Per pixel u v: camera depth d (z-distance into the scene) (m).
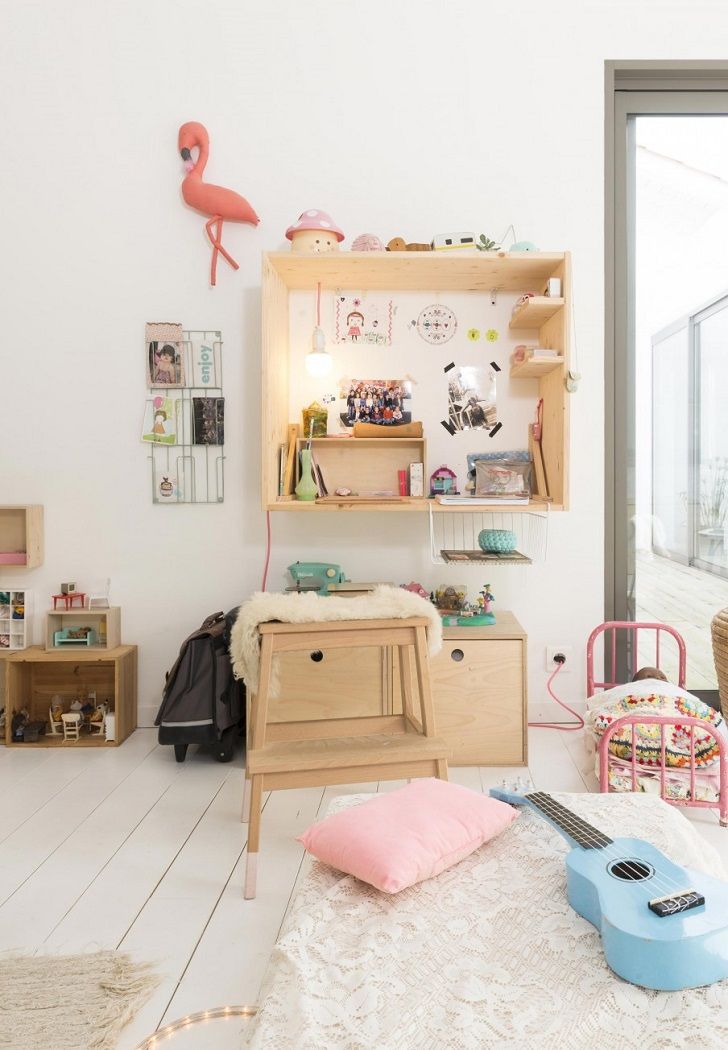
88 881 1.91
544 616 3.10
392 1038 1.03
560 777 2.53
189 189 2.96
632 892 1.23
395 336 3.07
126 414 3.07
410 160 3.03
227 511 3.08
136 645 3.10
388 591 2.17
